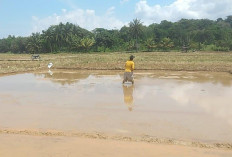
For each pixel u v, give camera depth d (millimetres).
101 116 9211
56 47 86875
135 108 10281
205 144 6699
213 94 12883
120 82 17547
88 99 12008
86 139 7066
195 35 96375
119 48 84625
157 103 11078
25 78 20125
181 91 13852
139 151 6293
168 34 102500
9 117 9172
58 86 15977
